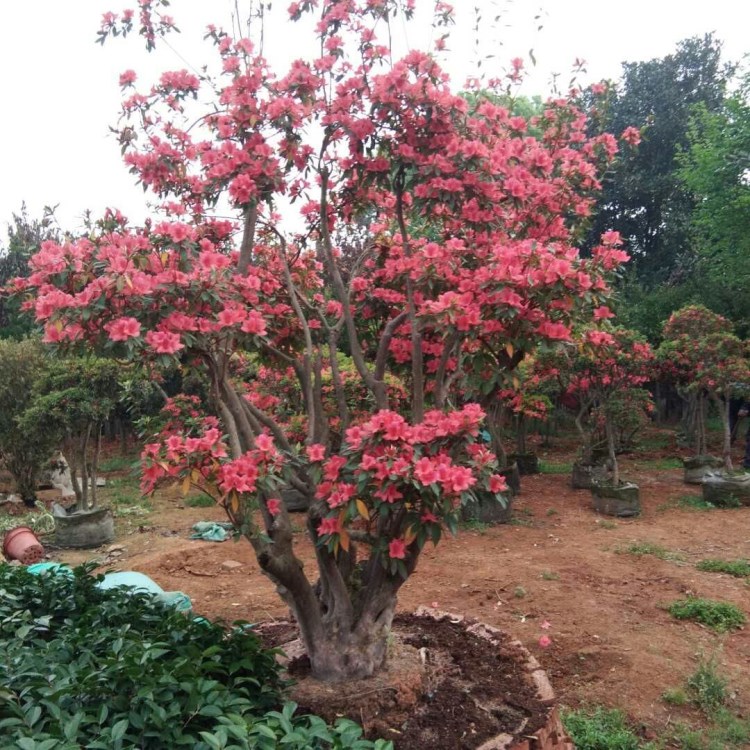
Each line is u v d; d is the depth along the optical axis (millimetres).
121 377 7320
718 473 9586
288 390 5988
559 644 4898
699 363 9633
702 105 14398
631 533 7746
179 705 2389
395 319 3566
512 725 2955
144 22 3666
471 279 2980
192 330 2623
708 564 6484
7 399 9484
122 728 2221
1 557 6711
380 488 2504
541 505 9164
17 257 13164
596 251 3201
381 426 2570
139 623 3393
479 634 3826
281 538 3018
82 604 3627
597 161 4539
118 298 2566
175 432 3373
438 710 3080
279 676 3211
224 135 3262
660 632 5086
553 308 2807
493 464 2732
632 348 8875
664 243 18188
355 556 3551
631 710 4078
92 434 9148
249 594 6082
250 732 2188
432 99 3098
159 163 3561
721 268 14008
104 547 7715
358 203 3797
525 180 3516
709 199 13500
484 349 2883
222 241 3881
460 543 7426
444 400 3453
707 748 3744
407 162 3178
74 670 2656
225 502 2578
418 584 6180
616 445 13109
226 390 3096
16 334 12617
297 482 3197
